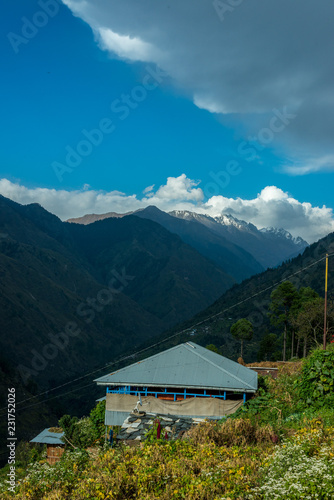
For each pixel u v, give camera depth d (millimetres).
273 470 9719
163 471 10727
